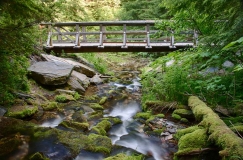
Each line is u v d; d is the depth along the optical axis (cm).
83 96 618
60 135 326
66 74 627
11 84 445
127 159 272
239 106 340
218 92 401
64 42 984
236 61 377
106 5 1917
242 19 313
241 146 203
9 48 365
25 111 418
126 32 942
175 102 444
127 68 1134
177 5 456
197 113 326
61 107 502
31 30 395
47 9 366
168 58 552
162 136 357
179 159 272
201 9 415
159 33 648
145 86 617
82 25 934
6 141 302
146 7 1564
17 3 323
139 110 521
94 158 289
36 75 598
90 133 364
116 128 414
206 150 260
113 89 713
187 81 452
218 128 248
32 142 305
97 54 1304
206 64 414
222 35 345
